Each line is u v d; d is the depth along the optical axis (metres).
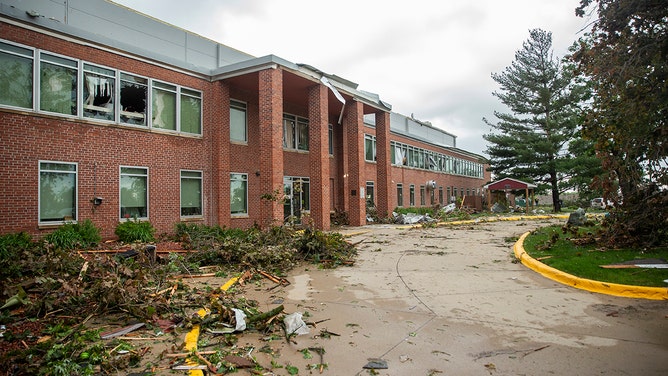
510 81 40.09
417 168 38.25
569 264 8.66
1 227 11.38
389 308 6.41
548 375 3.95
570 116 36.44
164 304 6.09
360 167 23.23
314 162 19.66
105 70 14.01
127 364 4.15
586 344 4.74
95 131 13.57
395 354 4.54
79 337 4.84
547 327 5.37
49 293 6.33
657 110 9.24
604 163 10.36
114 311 6.03
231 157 18.28
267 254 9.96
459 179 50.09
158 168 15.42
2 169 11.45
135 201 14.73
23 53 11.99
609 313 5.89
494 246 13.38
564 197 65.94
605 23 8.98
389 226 22.95
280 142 17.02
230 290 7.61
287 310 6.34
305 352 4.60
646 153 9.92
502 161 41.84
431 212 32.78
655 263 8.01
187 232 13.64
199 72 17.02
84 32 13.27
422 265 10.14
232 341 4.87
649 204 9.72
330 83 19.94
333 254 11.34
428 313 6.11
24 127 11.92
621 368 4.07
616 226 10.19
